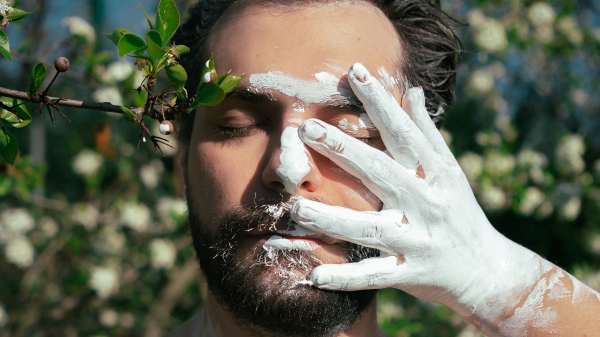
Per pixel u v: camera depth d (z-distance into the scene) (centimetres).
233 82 105
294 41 112
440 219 107
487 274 113
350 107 109
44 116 369
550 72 359
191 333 131
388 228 103
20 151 407
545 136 382
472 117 351
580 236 365
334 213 100
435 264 108
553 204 333
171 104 103
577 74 355
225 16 124
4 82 311
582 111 378
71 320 346
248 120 111
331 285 101
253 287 104
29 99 94
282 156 102
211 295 124
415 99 114
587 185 328
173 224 320
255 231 105
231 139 113
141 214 312
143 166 340
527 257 118
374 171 104
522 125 386
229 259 106
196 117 122
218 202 111
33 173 237
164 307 342
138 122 98
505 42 302
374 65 114
